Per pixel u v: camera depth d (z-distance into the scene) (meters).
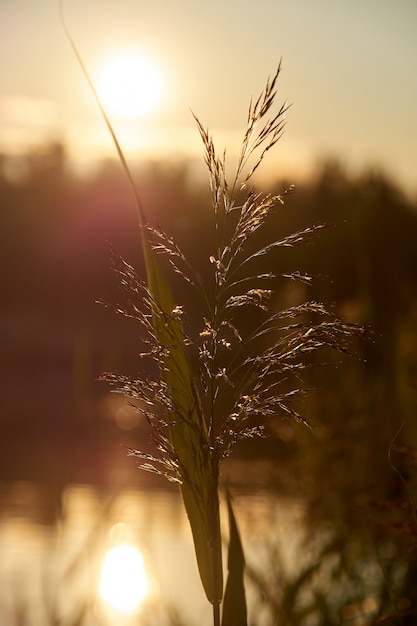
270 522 4.01
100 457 8.08
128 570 3.83
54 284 25.67
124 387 1.49
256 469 5.37
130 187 1.83
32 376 19.33
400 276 4.65
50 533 4.75
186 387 1.53
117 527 4.59
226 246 1.45
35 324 24.78
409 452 2.45
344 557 3.29
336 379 4.27
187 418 1.51
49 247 26.25
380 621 2.40
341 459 4.04
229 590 1.84
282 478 4.62
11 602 3.39
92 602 3.11
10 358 20.78
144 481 6.81
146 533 4.61
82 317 23.91
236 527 1.87
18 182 27.59
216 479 1.54
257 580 2.95
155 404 1.50
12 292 26.59
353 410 4.11
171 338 1.51
